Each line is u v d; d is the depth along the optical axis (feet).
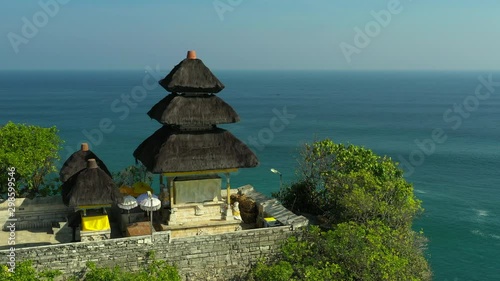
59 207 100.83
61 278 78.84
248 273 88.99
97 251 80.23
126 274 75.87
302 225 91.97
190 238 84.69
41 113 521.65
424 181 247.50
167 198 97.25
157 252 83.35
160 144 91.76
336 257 85.56
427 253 157.17
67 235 94.58
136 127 409.49
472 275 144.15
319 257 86.22
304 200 120.57
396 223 97.35
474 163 289.74
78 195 82.17
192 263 85.46
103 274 73.31
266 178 240.32
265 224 96.84
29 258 76.89
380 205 97.66
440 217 191.72
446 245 165.17
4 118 475.72
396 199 102.83
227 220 95.55
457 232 176.24
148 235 82.58
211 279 86.74
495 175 260.42
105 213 87.51
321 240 88.43
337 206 104.83
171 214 92.27
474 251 160.66
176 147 89.40
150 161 90.79
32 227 99.25
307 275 79.82
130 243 81.71
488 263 152.25
